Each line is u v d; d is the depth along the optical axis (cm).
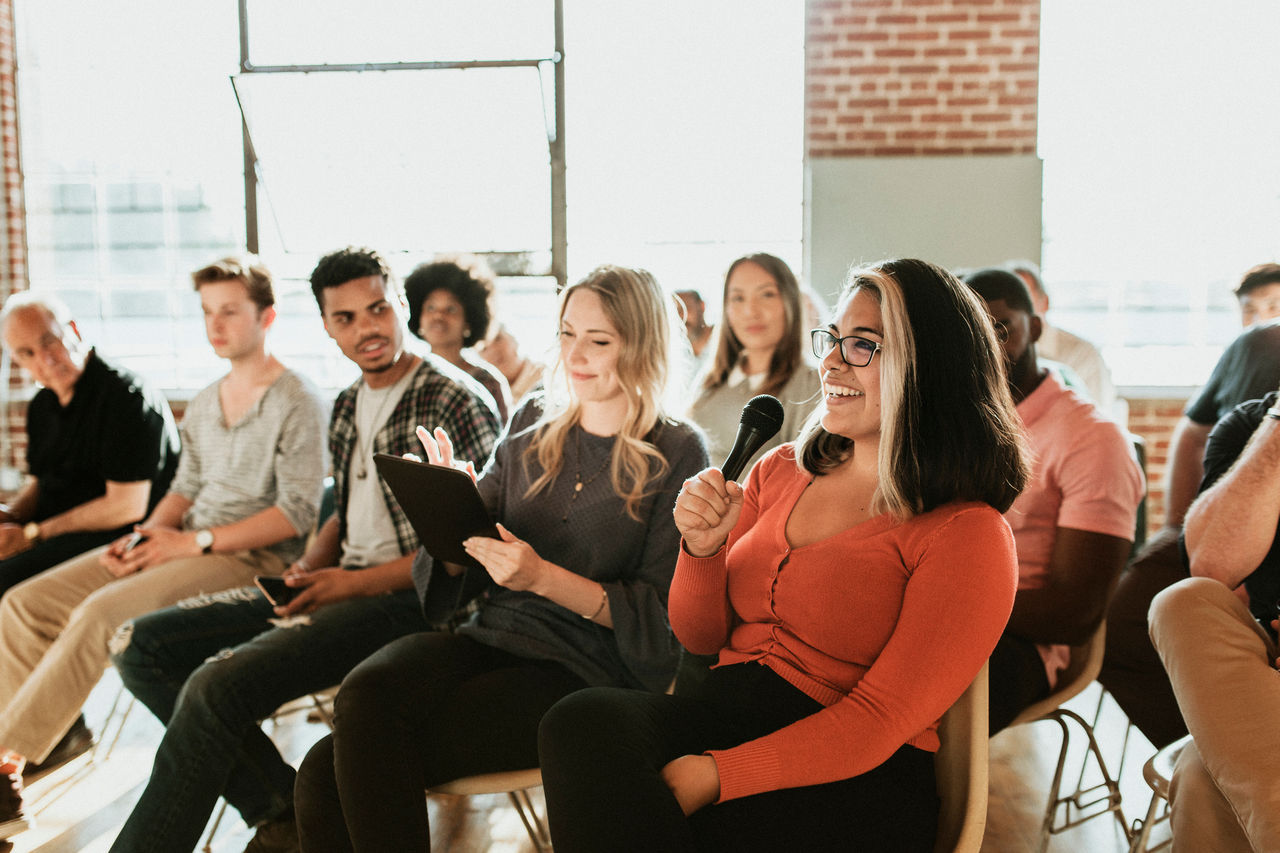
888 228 508
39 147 566
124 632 232
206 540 266
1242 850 149
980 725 136
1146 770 174
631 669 182
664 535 187
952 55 502
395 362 244
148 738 323
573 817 128
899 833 132
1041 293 427
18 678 275
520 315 558
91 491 322
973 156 502
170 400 566
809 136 513
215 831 242
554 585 177
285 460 274
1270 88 510
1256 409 188
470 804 271
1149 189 525
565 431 195
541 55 536
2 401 505
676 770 130
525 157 545
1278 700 144
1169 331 535
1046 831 222
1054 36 515
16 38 558
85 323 579
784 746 129
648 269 196
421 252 561
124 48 556
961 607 130
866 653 141
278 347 569
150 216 570
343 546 249
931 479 137
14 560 304
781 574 147
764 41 528
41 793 281
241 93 542
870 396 142
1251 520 167
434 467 176
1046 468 218
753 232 543
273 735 315
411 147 546
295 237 565
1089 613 204
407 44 539
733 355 300
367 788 162
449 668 178
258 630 242
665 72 534
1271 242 520
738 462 148
